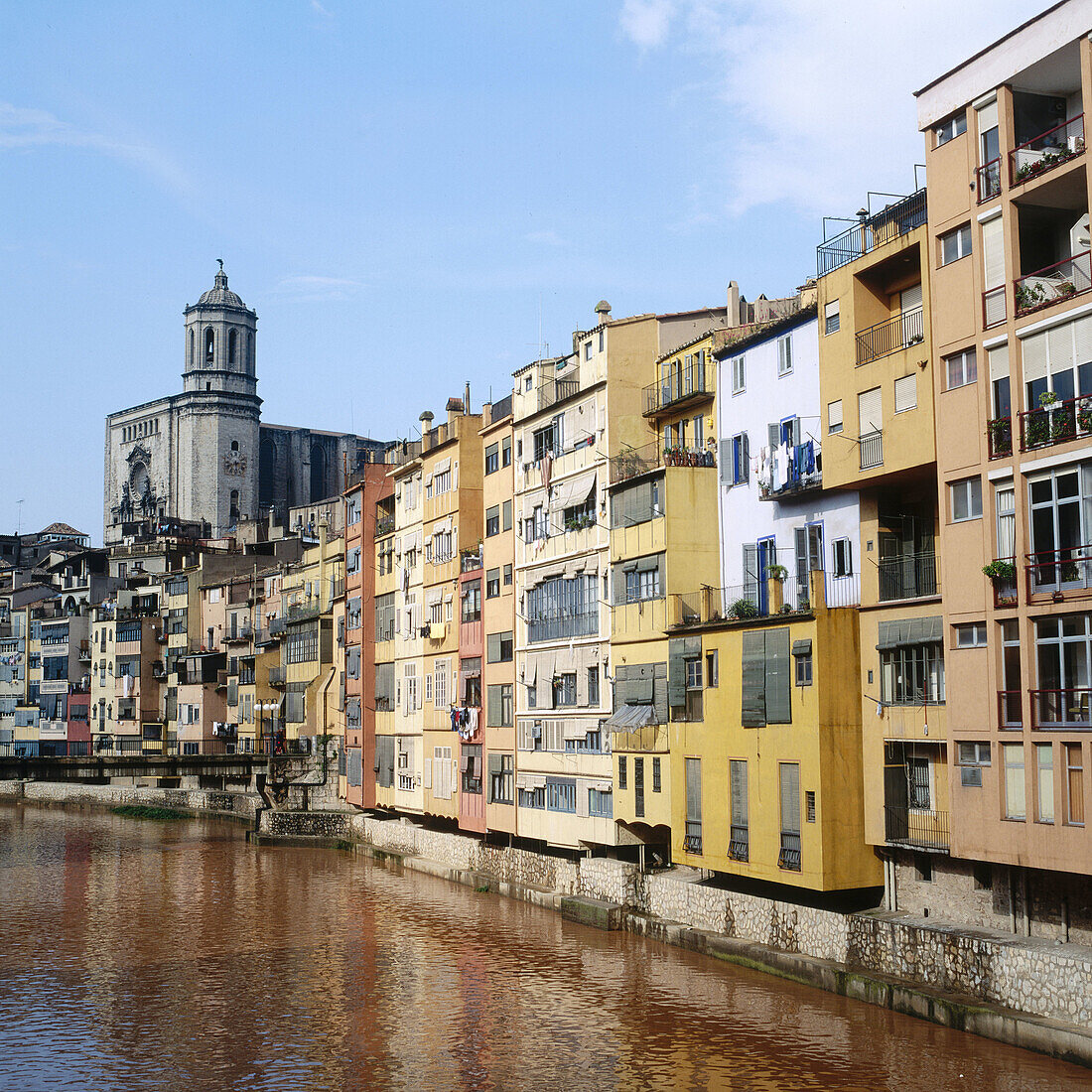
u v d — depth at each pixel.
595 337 54.03
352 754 83.12
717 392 48.03
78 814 108.94
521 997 39.78
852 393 39.50
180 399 183.00
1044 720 31.91
